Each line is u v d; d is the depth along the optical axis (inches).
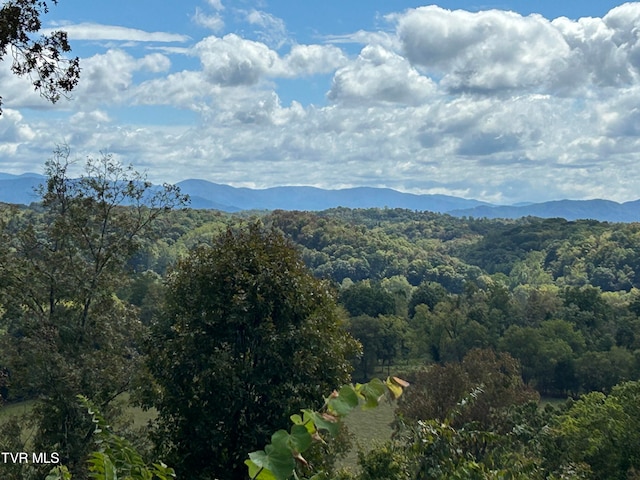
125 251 1011.9
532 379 3080.7
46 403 908.0
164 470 131.6
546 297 3853.3
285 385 708.7
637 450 1466.5
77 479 764.6
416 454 271.7
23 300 957.2
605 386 2913.4
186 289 767.7
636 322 3393.2
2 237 967.6
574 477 342.0
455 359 3277.6
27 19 426.3
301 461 96.7
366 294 3880.4
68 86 449.4
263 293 731.4
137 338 864.9
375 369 3390.7
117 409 976.9
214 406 718.5
